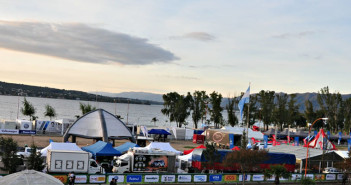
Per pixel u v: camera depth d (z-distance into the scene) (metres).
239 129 82.75
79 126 56.16
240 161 36.69
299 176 42.75
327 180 44.84
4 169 31.02
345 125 125.69
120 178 34.16
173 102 125.12
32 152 32.38
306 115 140.38
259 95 134.12
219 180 38.81
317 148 53.88
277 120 129.62
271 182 41.09
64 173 33.09
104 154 39.59
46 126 78.44
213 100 121.50
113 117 59.03
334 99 133.62
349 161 41.81
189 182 37.34
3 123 75.81
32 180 20.89
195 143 79.31
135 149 38.28
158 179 35.81
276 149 54.66
